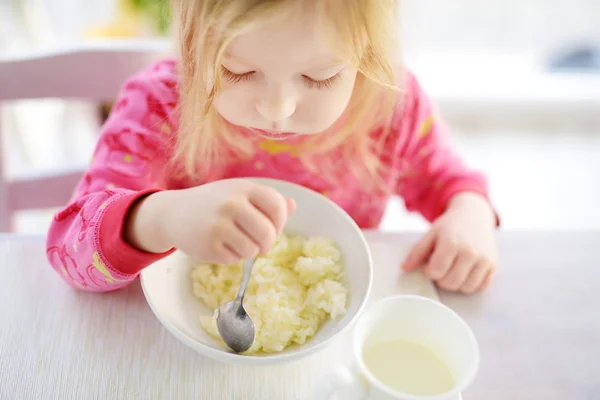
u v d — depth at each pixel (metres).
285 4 0.45
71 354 0.51
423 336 0.50
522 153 1.58
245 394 0.50
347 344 0.53
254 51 0.48
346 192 0.75
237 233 0.45
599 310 0.59
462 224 0.64
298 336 0.51
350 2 0.48
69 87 0.73
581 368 0.55
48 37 1.23
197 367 0.51
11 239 0.61
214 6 0.47
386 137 0.73
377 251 0.62
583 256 0.64
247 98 0.52
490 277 0.60
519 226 1.40
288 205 0.48
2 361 0.50
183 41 0.53
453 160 0.75
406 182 0.79
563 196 1.48
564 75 1.66
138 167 0.61
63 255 0.54
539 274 0.62
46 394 0.49
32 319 0.53
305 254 0.57
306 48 0.47
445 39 1.64
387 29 0.53
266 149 0.68
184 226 0.46
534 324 0.58
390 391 0.42
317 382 0.45
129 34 1.21
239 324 0.49
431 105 0.76
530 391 0.53
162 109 0.64
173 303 0.52
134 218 0.50
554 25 1.62
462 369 0.47
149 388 0.50
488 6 1.58
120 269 0.50
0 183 0.78
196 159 0.65
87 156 1.30
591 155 1.59
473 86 1.63
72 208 0.55
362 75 0.60
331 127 0.65
